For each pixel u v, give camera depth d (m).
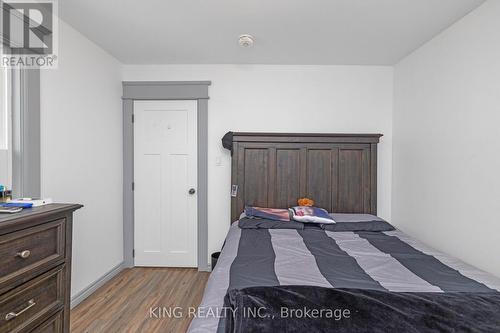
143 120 3.00
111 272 2.73
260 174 2.78
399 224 2.76
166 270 2.95
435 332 0.88
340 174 2.78
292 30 2.17
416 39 2.29
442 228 2.12
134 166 3.01
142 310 2.15
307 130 2.94
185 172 3.01
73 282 2.19
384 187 2.94
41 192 1.86
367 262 1.59
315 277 1.37
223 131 2.96
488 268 1.71
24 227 1.10
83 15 1.97
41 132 1.86
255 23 2.07
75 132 2.20
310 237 2.10
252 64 2.93
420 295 1.12
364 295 1.11
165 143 3.00
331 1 1.78
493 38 1.68
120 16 1.99
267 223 2.37
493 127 1.67
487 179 1.72
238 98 2.95
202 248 2.94
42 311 1.20
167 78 2.97
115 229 2.81
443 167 2.12
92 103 2.42
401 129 2.74
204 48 2.54
